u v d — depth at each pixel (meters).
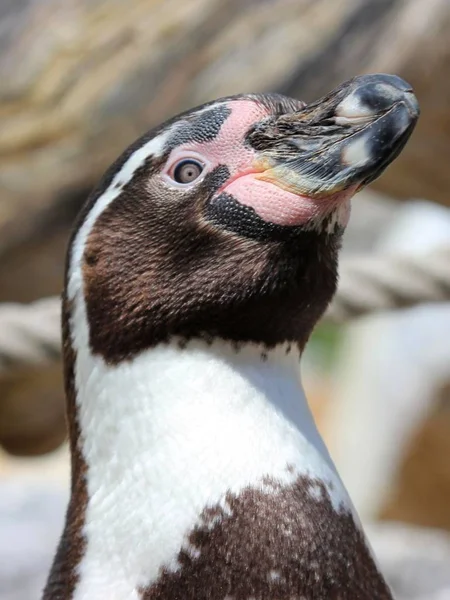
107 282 9.30
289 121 9.31
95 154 18.52
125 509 8.74
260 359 9.15
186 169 9.35
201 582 8.45
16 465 21.78
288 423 8.99
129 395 9.02
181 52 18.11
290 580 8.46
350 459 28.02
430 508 27.39
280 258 9.09
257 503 8.59
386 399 27.52
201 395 8.94
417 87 17.75
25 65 18.42
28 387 22.06
